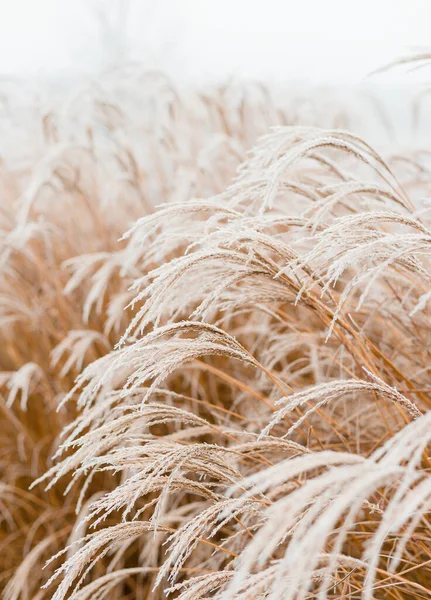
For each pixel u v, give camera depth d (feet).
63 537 9.56
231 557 6.70
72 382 10.96
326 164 6.34
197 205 5.26
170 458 4.58
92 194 13.65
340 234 4.68
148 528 4.82
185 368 9.58
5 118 14.06
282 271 4.73
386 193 5.67
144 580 8.85
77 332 9.28
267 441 4.97
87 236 13.37
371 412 7.82
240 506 4.75
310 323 9.47
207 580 4.52
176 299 6.12
